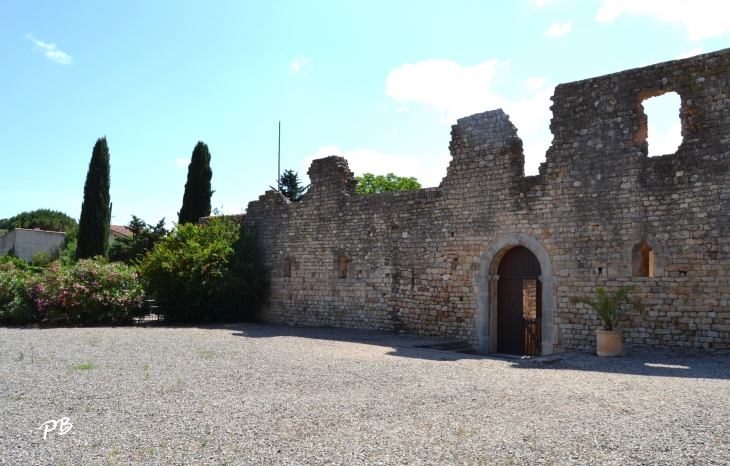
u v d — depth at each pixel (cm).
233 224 2339
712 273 1232
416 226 1778
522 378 946
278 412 703
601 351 1245
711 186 1245
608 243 1379
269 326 2045
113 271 2130
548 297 1464
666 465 502
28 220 7269
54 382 902
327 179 2059
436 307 1703
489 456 534
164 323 2150
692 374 983
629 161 1362
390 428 630
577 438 581
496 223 1587
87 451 560
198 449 562
